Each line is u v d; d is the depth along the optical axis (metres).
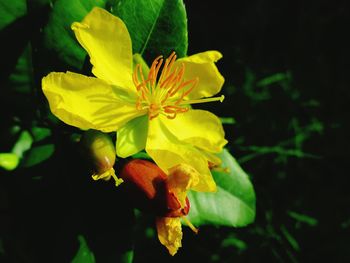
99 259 0.09
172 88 0.09
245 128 0.17
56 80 0.08
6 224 0.09
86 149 0.08
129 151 0.08
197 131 0.09
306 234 0.16
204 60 0.09
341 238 0.16
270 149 0.16
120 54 0.09
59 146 0.09
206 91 0.09
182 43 0.10
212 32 0.19
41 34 0.09
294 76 0.18
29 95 0.10
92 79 0.08
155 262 0.14
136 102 0.09
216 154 0.11
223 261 0.15
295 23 0.20
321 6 0.20
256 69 0.18
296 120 0.17
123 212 0.09
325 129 0.17
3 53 0.09
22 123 0.10
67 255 0.09
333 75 0.19
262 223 0.15
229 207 0.11
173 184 0.08
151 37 0.10
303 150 0.17
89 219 0.09
